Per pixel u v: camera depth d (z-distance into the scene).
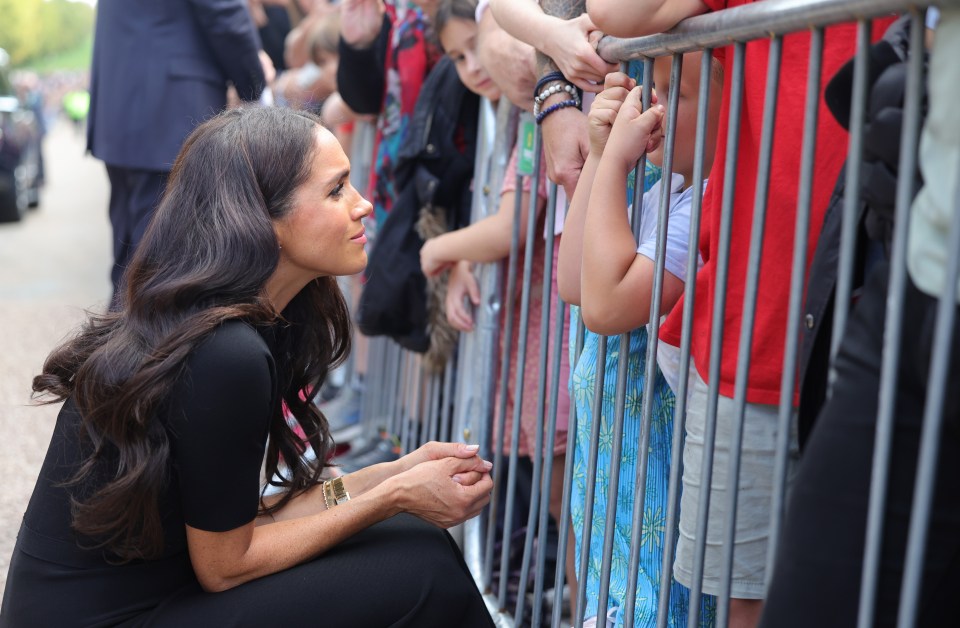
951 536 1.20
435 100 3.12
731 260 1.66
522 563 2.59
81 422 1.81
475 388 2.92
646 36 1.74
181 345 1.74
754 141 1.61
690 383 1.87
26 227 11.43
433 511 2.02
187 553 1.90
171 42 4.45
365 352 4.19
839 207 1.43
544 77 2.20
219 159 1.86
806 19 1.32
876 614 1.21
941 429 1.15
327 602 1.87
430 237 3.12
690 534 1.77
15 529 3.26
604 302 1.80
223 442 1.76
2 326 6.30
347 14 3.45
